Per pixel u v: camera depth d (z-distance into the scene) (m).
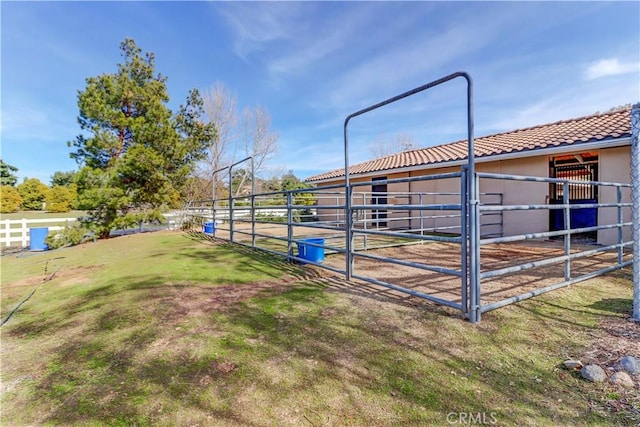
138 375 1.88
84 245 9.45
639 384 1.62
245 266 5.13
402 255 5.90
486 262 4.86
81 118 10.20
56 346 2.35
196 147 12.18
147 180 10.55
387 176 11.43
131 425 1.44
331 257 5.91
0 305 3.52
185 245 8.09
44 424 1.47
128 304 3.29
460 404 1.51
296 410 1.51
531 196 7.34
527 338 2.19
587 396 1.55
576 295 3.08
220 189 21.17
